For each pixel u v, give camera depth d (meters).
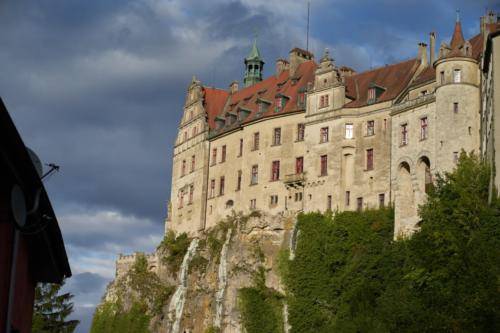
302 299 97.62
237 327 107.25
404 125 92.00
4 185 21.58
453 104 85.94
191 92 136.00
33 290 31.41
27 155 20.92
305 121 107.75
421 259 72.75
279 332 102.06
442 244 71.19
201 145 128.62
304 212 104.31
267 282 106.81
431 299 68.38
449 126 85.62
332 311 93.38
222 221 119.00
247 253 110.06
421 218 79.69
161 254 128.12
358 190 100.00
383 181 97.56
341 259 95.44
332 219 99.94
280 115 113.50
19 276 25.11
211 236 118.44
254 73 146.12
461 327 63.50
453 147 85.00
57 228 26.95
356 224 95.25
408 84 99.88
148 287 124.69
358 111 102.69
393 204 92.50
